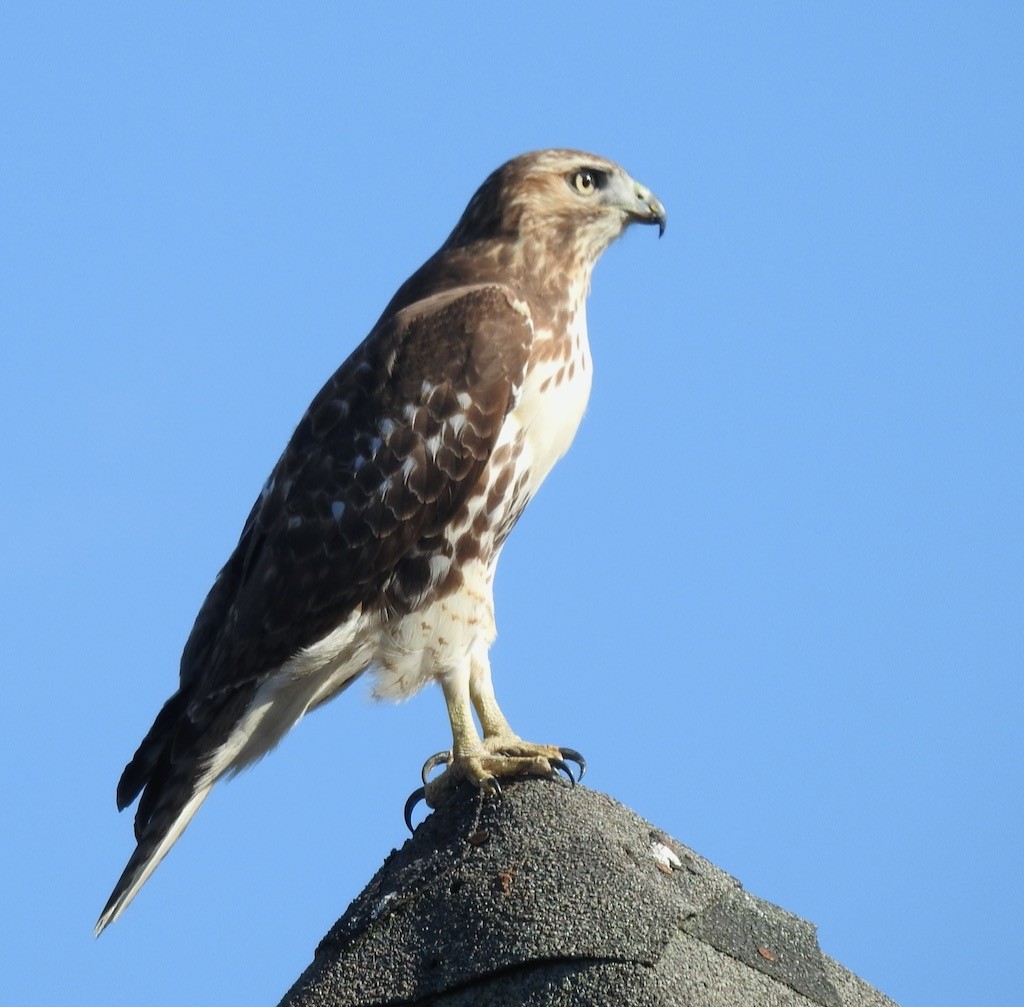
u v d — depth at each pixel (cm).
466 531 1140
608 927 732
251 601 1136
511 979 725
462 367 1141
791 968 774
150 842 1084
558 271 1215
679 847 837
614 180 1235
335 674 1162
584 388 1206
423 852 850
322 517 1135
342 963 767
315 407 1182
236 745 1123
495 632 1155
